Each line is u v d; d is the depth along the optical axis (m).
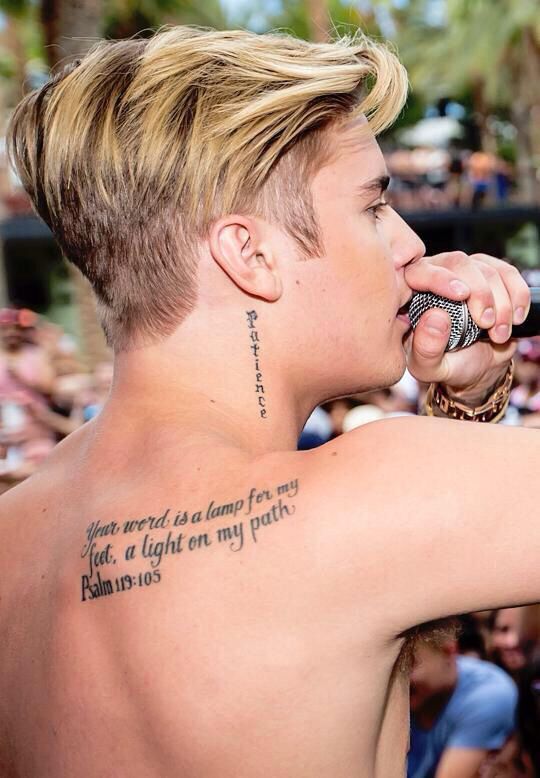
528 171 24.61
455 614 0.84
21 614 0.99
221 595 0.85
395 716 0.95
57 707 0.93
